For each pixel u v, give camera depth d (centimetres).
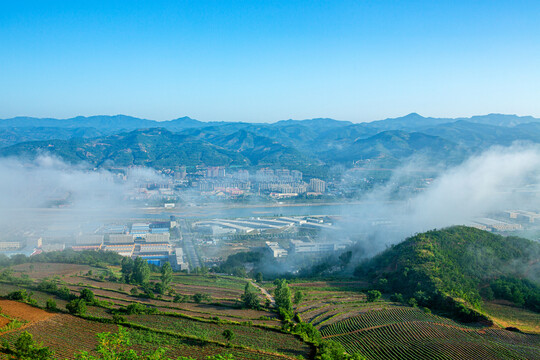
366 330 15900
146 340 13450
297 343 14475
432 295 19675
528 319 17875
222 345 13538
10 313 14438
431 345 14062
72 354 11775
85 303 16275
